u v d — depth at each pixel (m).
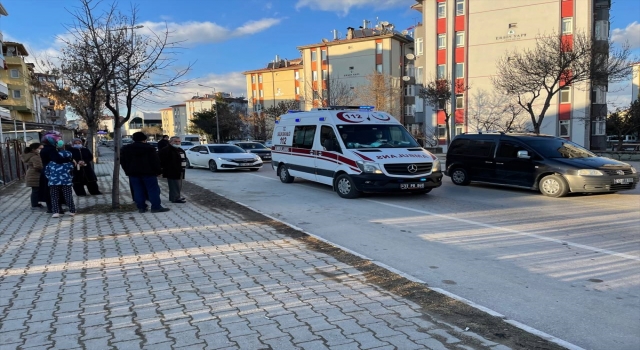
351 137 11.08
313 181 12.95
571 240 6.19
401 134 11.54
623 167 10.22
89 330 3.36
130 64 9.40
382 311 3.69
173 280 4.54
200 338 3.21
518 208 8.95
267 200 10.66
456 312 3.65
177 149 10.03
